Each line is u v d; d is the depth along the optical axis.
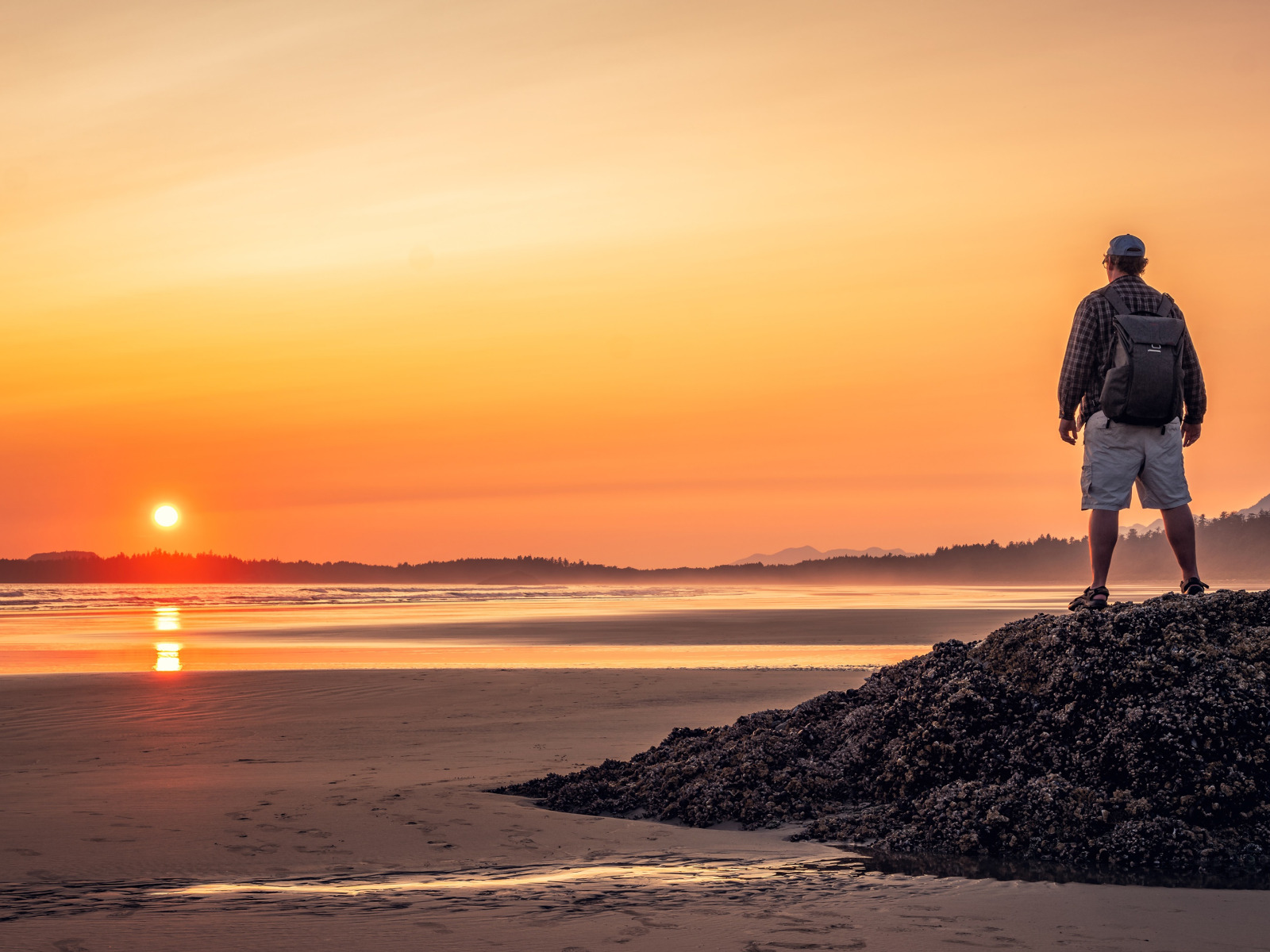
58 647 29.00
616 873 5.52
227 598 96.56
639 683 16.89
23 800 7.48
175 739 11.59
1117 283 6.62
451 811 7.21
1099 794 6.09
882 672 8.49
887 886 5.20
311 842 6.23
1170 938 4.29
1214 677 6.33
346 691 15.85
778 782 7.34
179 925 4.36
